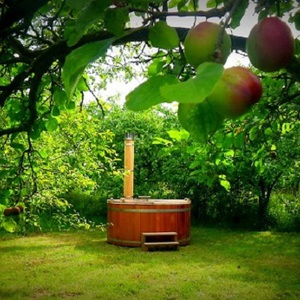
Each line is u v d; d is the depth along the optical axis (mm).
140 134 13586
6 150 3789
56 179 6570
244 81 575
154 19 733
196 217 13414
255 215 12711
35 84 2076
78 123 6352
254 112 3350
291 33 668
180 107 617
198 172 4031
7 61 2209
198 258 8430
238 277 6941
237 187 12469
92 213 13938
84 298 5840
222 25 641
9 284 6539
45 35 2721
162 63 1854
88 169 7051
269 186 12086
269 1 930
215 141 3645
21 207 2977
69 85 590
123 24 773
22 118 2721
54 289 6266
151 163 13461
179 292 6109
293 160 9477
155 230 9477
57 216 6582
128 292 6102
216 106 576
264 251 9180
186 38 650
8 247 9438
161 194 13578
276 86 3193
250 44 677
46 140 6047
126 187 10188
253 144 4320
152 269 7500
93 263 7953
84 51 596
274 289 6258
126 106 485
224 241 10461
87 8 715
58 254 8742
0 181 3111
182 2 1302
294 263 7988
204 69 452
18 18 1238
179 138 3639
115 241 9711
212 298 5840
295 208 12320
